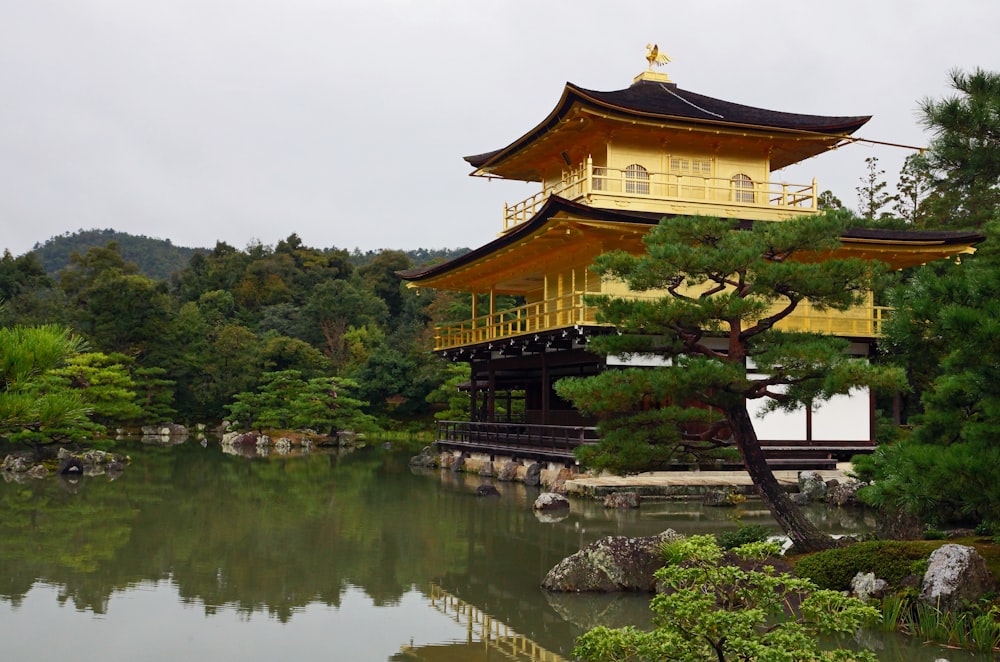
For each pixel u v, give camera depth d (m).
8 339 12.05
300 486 32.16
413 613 14.48
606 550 15.98
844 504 25.52
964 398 13.50
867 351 32.91
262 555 19.02
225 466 40.03
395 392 68.31
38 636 13.08
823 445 31.81
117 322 65.75
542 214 29.27
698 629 7.79
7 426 12.41
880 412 36.66
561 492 28.66
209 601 15.22
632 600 15.11
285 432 58.50
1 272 83.94
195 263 117.06
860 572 14.02
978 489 10.97
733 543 16.62
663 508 25.17
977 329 11.03
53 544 20.05
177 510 25.62
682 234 16.44
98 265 102.38
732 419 16.50
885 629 12.70
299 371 61.06
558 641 12.98
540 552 19.20
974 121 14.18
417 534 21.58
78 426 38.09
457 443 40.94
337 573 17.33
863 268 15.42
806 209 35.06
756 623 7.95
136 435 63.00
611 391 15.76
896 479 11.91
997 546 14.91
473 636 13.23
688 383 15.45
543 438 33.31
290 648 12.62
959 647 12.02
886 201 49.94
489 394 40.47
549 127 34.03
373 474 37.25
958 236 31.66
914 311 12.44
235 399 67.19
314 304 87.69
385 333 90.19
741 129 33.41
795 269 15.33
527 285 42.62
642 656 7.93
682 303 15.96
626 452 16.52
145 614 14.35
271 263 102.56
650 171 34.19
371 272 106.81
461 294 76.25
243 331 71.94
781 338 16.78
